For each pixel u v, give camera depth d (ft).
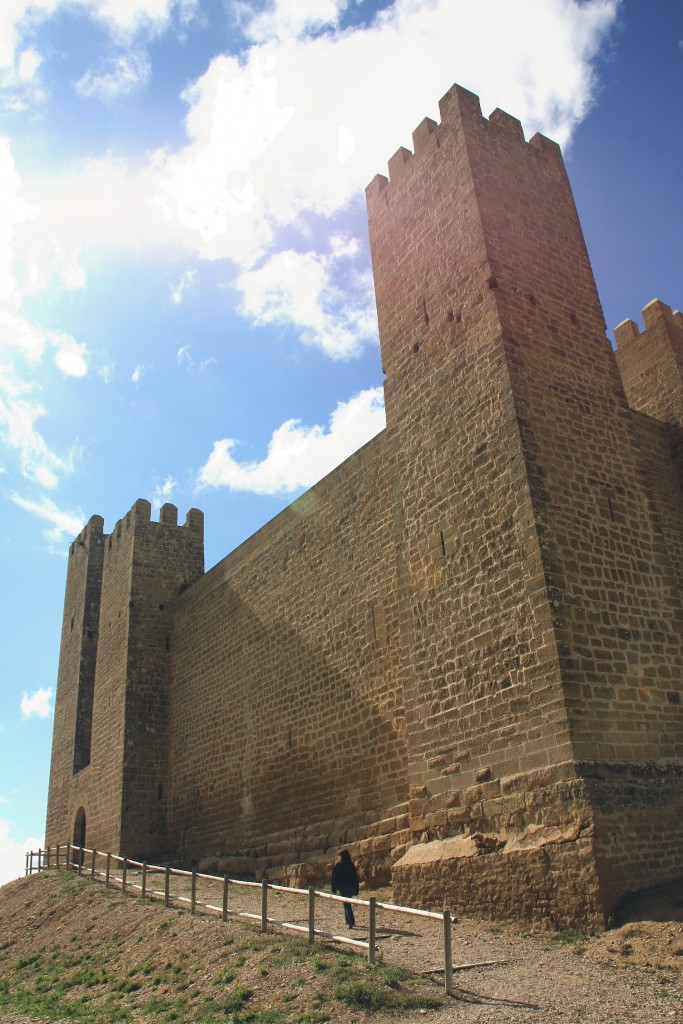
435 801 55.42
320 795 76.23
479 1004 31.81
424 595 61.16
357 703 73.82
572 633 50.47
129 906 63.05
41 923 68.95
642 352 83.76
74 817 120.67
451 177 69.26
